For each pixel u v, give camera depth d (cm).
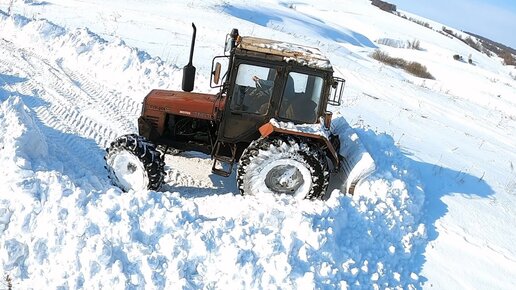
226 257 438
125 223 454
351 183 630
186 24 1800
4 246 424
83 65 1097
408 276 532
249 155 596
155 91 718
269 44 630
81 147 731
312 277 436
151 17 1836
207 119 661
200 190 668
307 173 602
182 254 438
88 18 1645
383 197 624
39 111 826
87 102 900
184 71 618
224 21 2125
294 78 600
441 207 700
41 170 569
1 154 562
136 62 1085
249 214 520
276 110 611
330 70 590
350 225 564
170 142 681
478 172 909
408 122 1241
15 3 1748
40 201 475
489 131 1414
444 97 1820
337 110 1162
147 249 438
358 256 517
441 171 852
